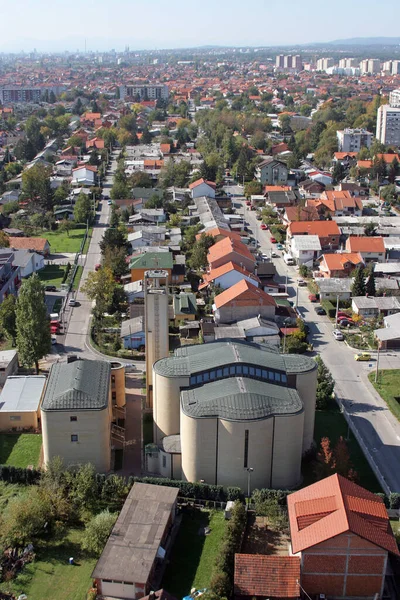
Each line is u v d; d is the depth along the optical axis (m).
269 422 75.31
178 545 68.06
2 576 64.00
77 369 85.62
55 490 74.19
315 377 83.81
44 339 105.44
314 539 59.44
